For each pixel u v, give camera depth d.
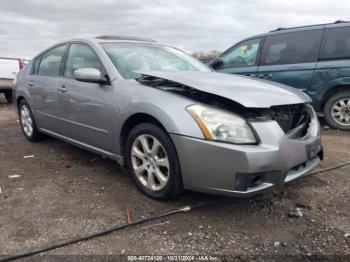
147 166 3.40
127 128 3.58
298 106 3.36
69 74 4.43
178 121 2.98
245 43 7.46
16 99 5.77
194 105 3.01
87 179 3.94
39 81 5.02
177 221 2.98
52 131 4.93
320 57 6.48
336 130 6.62
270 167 2.85
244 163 2.77
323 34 6.49
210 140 2.86
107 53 3.98
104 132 3.80
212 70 4.71
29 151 5.11
